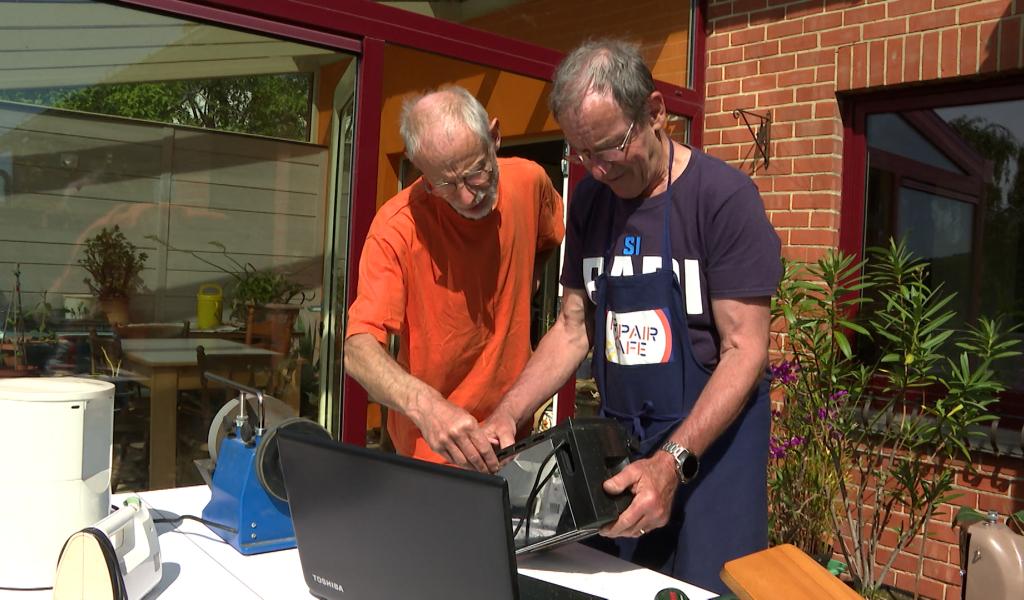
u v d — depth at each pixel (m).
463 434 1.57
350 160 3.26
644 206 1.82
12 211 3.77
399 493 1.16
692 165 1.79
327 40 3.06
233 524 1.60
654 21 4.15
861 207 3.88
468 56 3.42
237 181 3.97
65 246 3.91
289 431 1.32
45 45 3.38
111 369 3.90
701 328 1.82
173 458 3.86
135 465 3.77
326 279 3.63
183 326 4.10
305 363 3.83
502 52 3.53
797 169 3.94
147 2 2.71
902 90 3.72
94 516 1.45
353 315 2.03
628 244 1.85
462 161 1.91
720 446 1.81
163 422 3.88
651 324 1.82
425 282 2.17
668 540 1.83
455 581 1.13
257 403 1.68
